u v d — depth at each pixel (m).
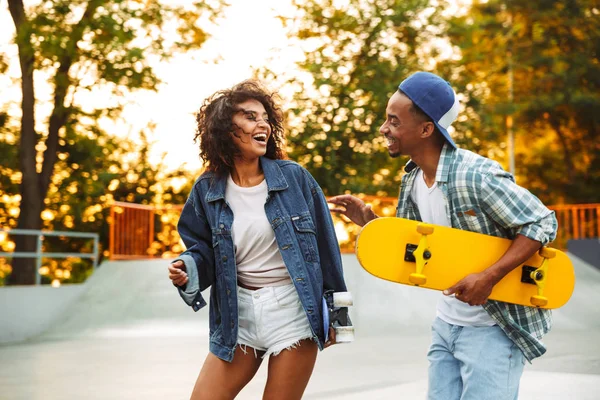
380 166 23.48
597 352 8.56
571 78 30.72
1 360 9.37
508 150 32.47
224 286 3.19
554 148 34.16
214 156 3.24
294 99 22.06
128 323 12.89
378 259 3.06
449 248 3.08
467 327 3.21
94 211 27.06
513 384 3.14
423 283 3.05
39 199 18.31
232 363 3.22
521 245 3.05
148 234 16.20
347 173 22.64
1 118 21.59
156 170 27.66
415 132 3.16
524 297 3.16
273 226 3.17
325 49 22.03
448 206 3.15
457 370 3.28
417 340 10.85
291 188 3.23
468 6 31.91
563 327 12.02
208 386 3.22
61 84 17.44
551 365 7.43
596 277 15.05
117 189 27.38
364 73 21.88
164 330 12.45
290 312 3.18
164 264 15.07
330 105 22.09
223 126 3.19
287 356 3.17
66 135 20.91
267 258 3.20
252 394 6.42
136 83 17.67
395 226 3.07
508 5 31.25
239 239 3.19
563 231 18.41
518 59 30.83
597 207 17.84
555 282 3.19
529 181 34.06
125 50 17.31
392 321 12.45
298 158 22.50
